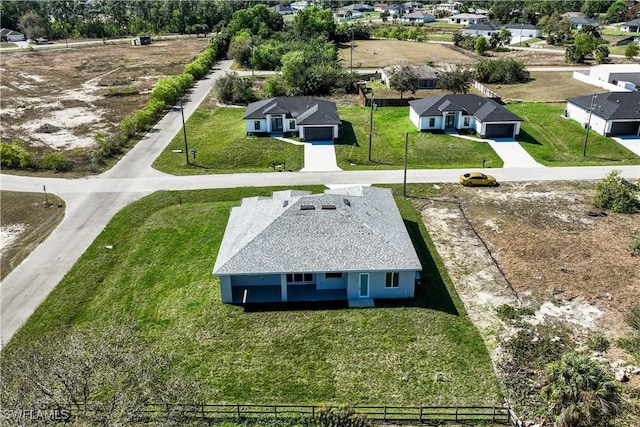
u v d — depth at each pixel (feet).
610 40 463.01
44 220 145.07
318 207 117.19
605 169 176.86
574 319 101.96
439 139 208.33
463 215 145.48
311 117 206.49
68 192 162.09
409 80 268.41
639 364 88.89
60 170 179.93
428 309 106.83
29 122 240.73
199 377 90.17
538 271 118.01
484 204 151.94
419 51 421.18
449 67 302.66
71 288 114.52
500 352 94.38
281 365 92.99
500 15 611.47
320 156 192.24
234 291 113.29
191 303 109.81
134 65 382.42
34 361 71.56
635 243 125.29
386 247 110.63
